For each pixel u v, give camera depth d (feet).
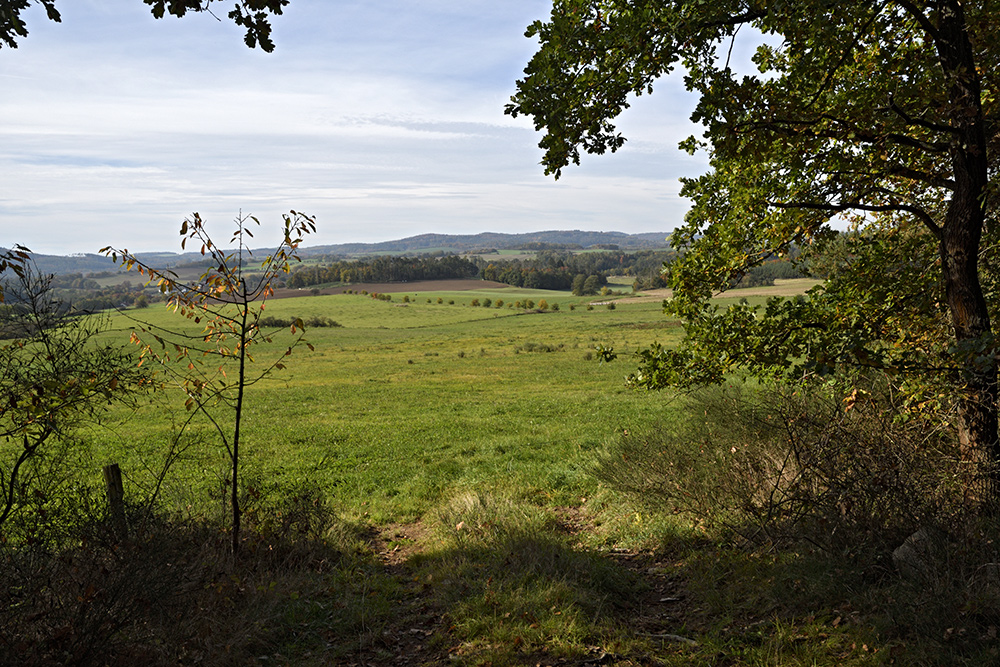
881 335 19.97
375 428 65.21
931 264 20.47
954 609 13.43
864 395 18.62
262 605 17.44
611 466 30.48
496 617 16.87
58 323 14.92
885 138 17.87
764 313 20.02
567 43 14.97
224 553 20.03
